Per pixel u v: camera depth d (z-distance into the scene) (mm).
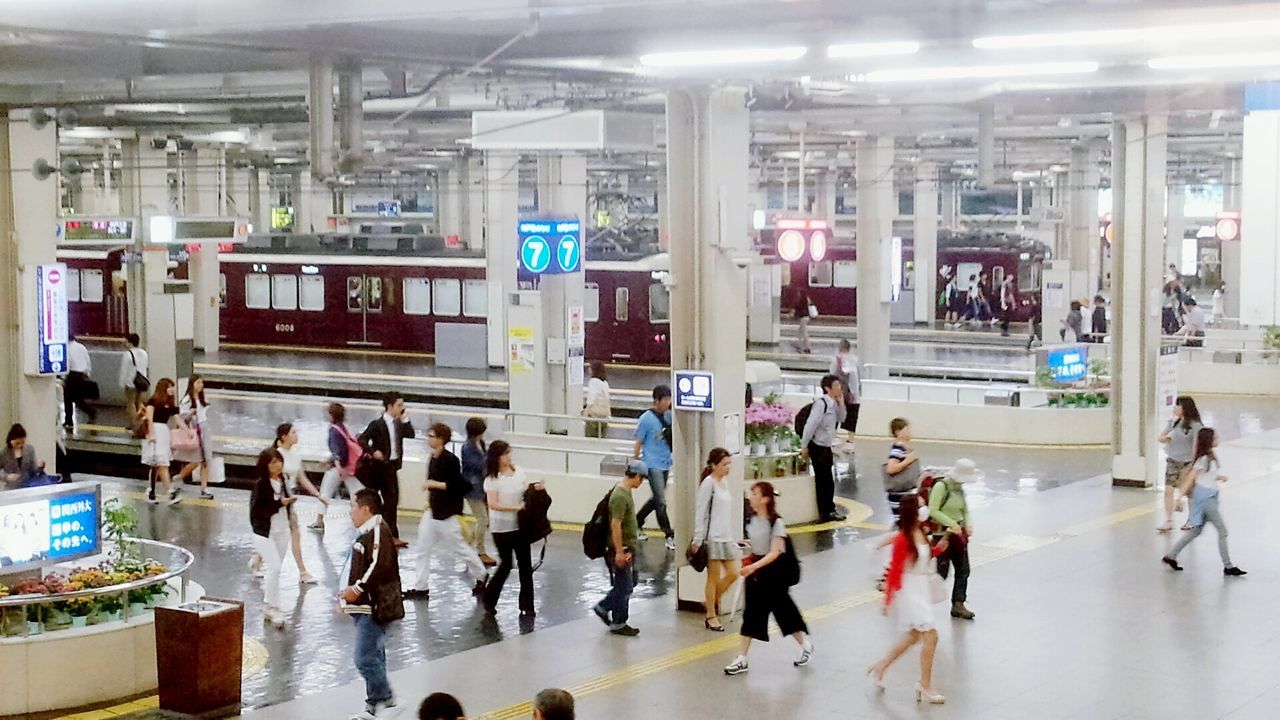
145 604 12812
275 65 13961
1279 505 20094
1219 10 10039
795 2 9594
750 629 12688
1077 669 12703
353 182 40875
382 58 11445
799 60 13164
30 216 19562
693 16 11320
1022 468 23391
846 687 12266
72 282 43062
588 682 12484
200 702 11609
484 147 17594
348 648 13844
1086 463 23875
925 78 13875
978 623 14250
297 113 23469
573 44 12047
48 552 12195
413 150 34531
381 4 9594
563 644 13734
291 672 13047
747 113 14805
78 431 27281
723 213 14555
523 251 23328
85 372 27438
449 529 15641
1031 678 12453
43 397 19938
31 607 12016
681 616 14773
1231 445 25172
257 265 43438
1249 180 36281
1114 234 21500
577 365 24062
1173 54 12508
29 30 10023
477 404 32406
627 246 45625
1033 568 16531
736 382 14914
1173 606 14820
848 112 23453
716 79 13766
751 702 11891
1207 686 12203
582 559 17562
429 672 12828
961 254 49281
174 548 13430
